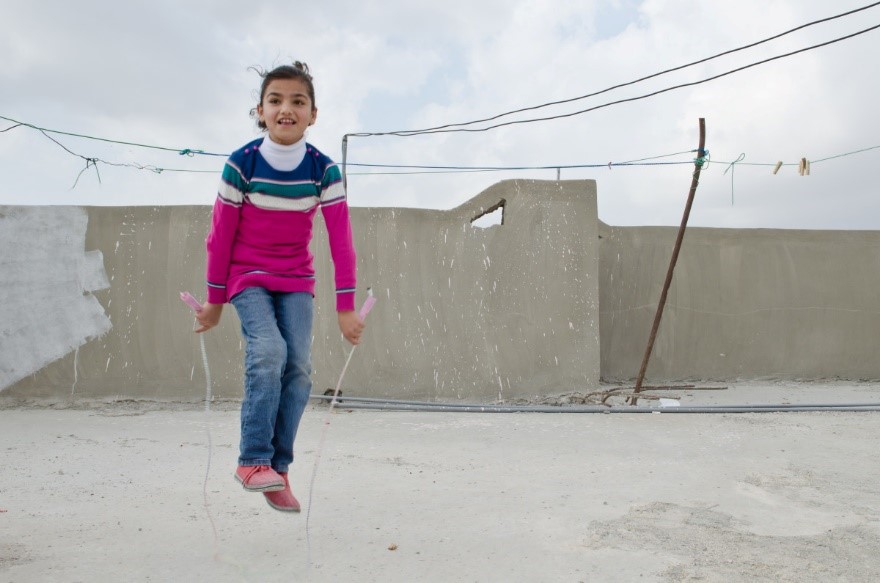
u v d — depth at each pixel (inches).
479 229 360.5
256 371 112.0
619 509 154.5
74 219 347.3
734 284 411.8
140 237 349.7
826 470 194.4
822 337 413.4
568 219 363.9
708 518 147.4
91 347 345.1
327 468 199.9
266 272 117.6
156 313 347.9
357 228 355.3
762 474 189.6
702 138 314.8
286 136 114.6
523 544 130.3
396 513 150.5
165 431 268.5
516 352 356.8
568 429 267.1
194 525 141.6
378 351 351.3
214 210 118.0
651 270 408.2
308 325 121.3
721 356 408.8
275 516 148.3
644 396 322.7
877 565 120.3
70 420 296.5
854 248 418.0
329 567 118.2
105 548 126.6
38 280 344.5
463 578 114.1
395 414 313.1
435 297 355.6
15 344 341.7
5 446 236.8
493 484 179.3
